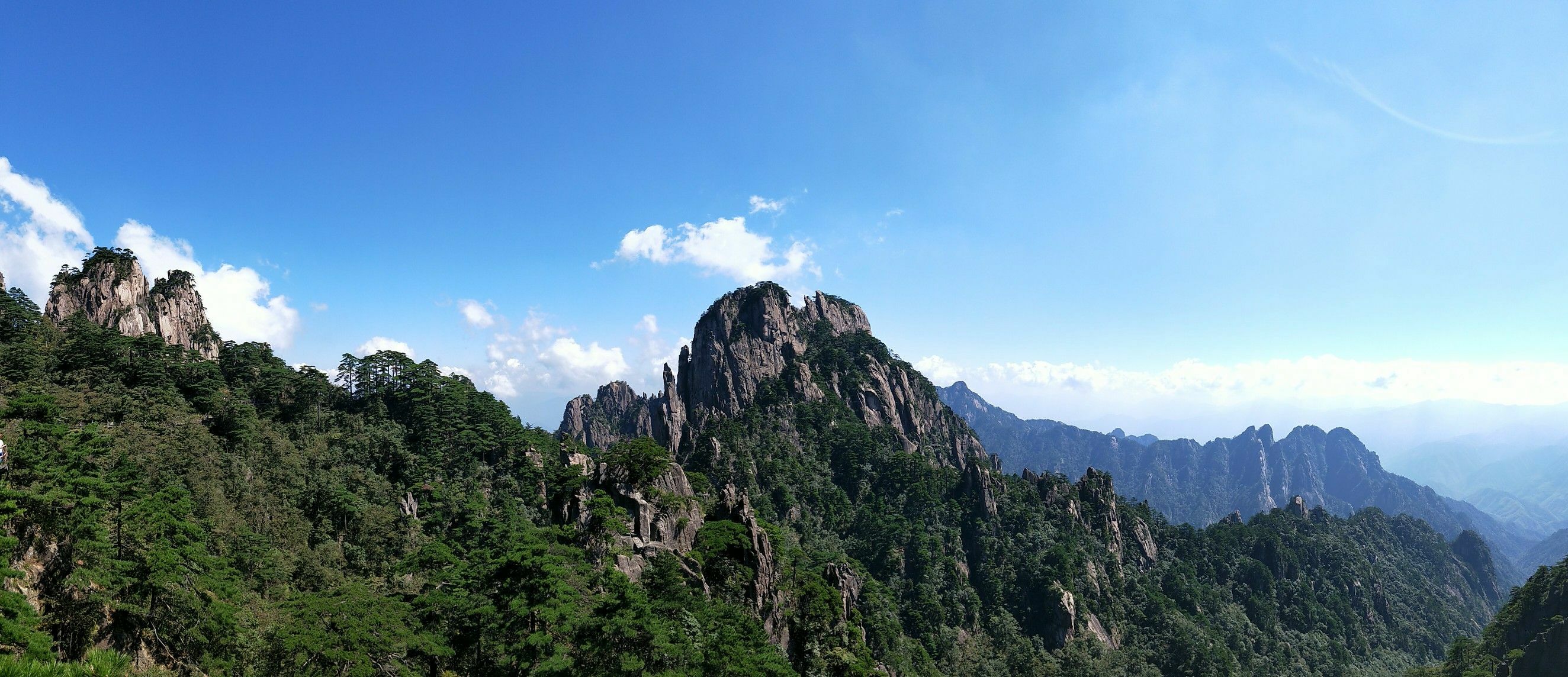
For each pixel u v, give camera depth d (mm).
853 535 183125
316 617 56656
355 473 104125
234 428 101312
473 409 131625
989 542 180625
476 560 74250
